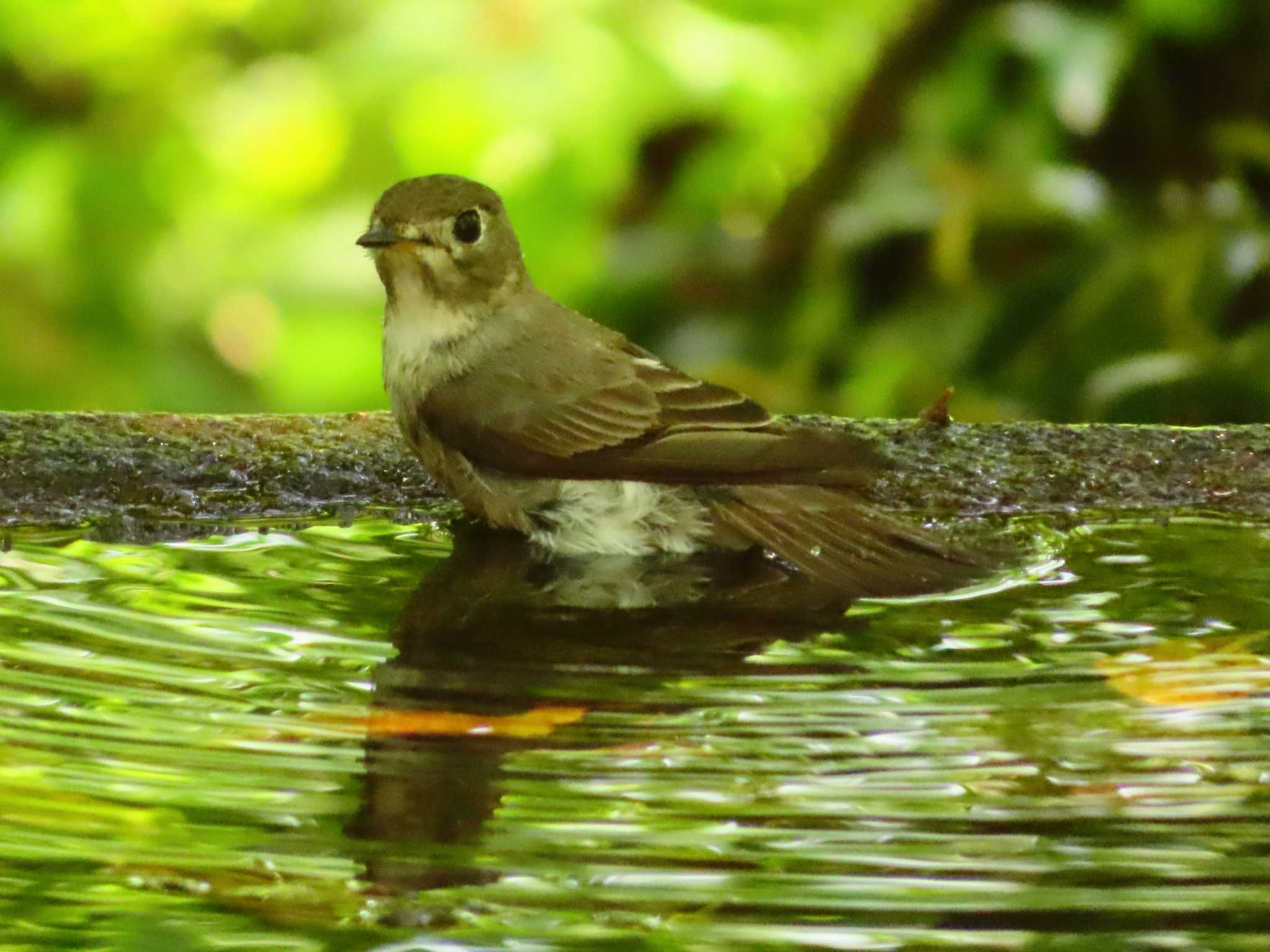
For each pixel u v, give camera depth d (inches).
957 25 547.2
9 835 199.5
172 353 549.3
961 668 252.7
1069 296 513.0
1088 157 565.9
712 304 573.0
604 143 532.4
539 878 193.9
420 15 535.2
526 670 251.0
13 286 547.2
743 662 255.4
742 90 537.6
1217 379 485.4
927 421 356.2
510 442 329.1
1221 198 518.6
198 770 214.8
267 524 330.3
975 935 185.5
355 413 390.0
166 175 550.6
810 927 186.1
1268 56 547.8
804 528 312.5
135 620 267.4
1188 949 182.9
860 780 213.6
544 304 355.9
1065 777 214.7
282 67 552.4
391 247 340.5
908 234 557.0
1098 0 544.7
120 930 189.9
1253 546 315.3
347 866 195.8
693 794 210.5
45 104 559.2
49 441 337.1
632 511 323.6
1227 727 229.5
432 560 312.8
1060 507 339.6
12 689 236.7
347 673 248.4
